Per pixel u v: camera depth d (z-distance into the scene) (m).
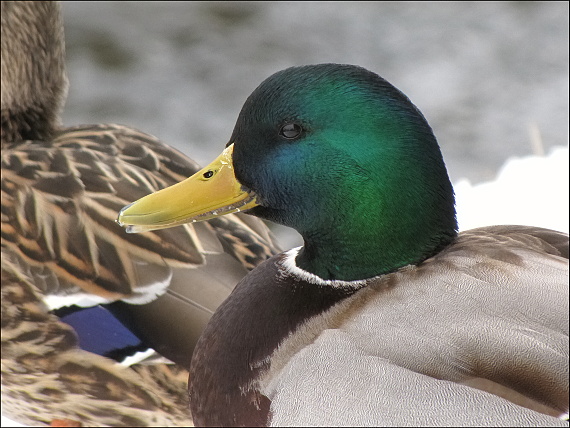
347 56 20.12
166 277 7.32
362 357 5.52
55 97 9.13
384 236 5.88
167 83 19.23
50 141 8.70
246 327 6.01
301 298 5.98
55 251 7.62
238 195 6.16
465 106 18.92
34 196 7.81
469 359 5.34
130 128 8.68
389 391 5.39
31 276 7.62
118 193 7.80
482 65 19.95
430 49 20.33
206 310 7.12
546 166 11.91
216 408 6.02
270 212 6.16
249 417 5.87
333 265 5.97
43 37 8.97
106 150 8.27
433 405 5.30
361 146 5.81
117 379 7.50
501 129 18.31
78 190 7.81
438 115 18.72
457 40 20.55
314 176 5.90
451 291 5.52
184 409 7.45
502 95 19.14
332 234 5.94
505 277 5.46
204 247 7.37
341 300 5.93
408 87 19.42
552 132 18.17
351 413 5.43
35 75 8.93
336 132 5.83
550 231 5.92
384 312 5.62
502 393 5.26
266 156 6.00
